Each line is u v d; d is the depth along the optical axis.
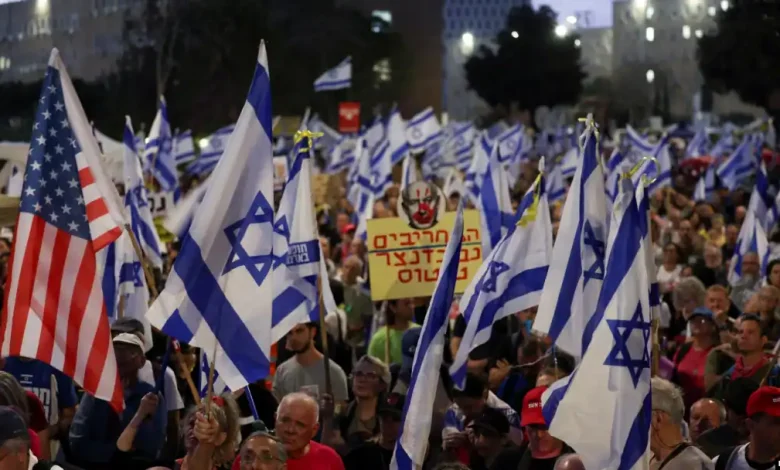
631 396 6.14
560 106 86.62
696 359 10.30
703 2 99.75
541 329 7.77
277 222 8.77
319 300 8.44
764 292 10.95
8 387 6.42
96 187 7.21
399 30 88.69
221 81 65.69
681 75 100.88
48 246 6.64
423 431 6.66
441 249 10.56
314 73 72.12
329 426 8.27
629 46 101.88
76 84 66.19
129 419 7.88
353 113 35.69
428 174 30.14
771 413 6.14
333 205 27.25
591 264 7.47
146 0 66.31
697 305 11.59
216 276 6.51
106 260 10.27
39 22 76.81
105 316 6.62
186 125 65.50
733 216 25.08
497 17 114.31
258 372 6.48
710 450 7.63
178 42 65.25
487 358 10.62
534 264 9.11
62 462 6.25
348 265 13.73
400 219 10.53
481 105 103.62
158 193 16.11
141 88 66.06
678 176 34.38
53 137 6.73
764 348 9.95
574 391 6.24
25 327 6.55
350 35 74.19
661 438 6.41
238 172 6.57
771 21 48.78
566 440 6.22
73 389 8.41
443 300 6.78
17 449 5.12
